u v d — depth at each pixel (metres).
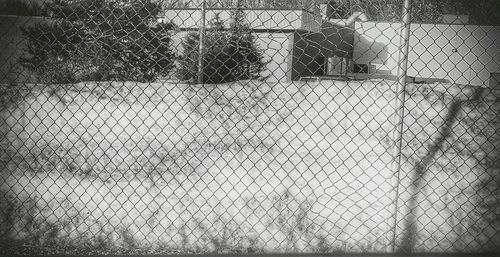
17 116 6.37
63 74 6.26
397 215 4.32
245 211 4.46
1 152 5.76
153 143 6.68
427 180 5.18
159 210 4.47
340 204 4.57
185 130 7.01
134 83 7.38
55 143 6.32
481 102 7.02
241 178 5.15
